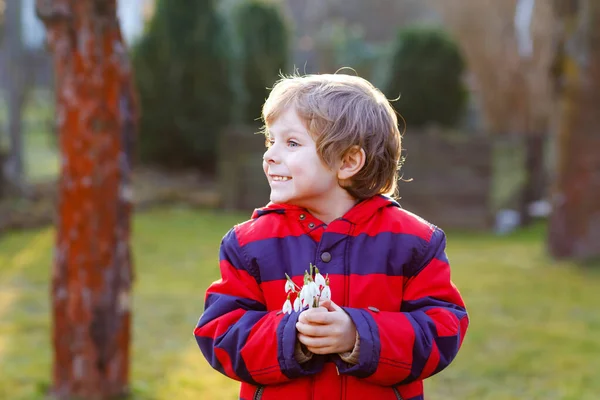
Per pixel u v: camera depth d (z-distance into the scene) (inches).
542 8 486.0
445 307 64.7
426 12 1077.1
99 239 135.0
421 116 465.1
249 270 66.1
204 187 432.5
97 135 132.0
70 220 134.7
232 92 442.9
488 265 283.3
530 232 399.2
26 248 300.8
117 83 132.8
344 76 68.4
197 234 339.6
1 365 161.9
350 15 1115.9
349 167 65.0
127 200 137.6
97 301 136.3
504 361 168.7
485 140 392.8
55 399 137.6
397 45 473.4
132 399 139.7
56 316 138.2
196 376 155.9
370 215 66.0
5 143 410.9
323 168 64.1
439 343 62.6
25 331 191.5
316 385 63.0
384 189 68.5
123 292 138.7
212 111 435.8
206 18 430.3
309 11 1146.0
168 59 428.8
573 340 185.5
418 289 65.3
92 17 129.5
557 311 215.6
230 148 407.5
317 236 65.8
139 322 200.4
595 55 277.1
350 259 64.6
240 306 65.4
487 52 512.1
